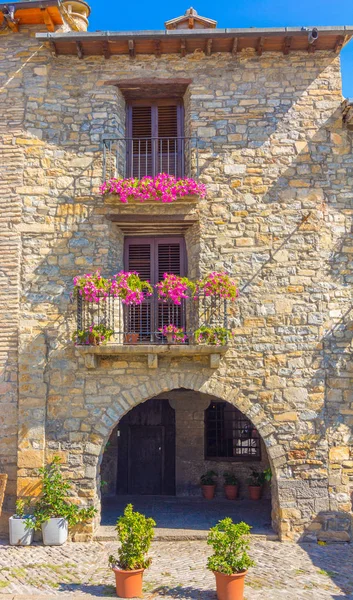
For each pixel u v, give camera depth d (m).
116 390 9.70
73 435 9.61
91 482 9.48
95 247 10.05
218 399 13.16
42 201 10.15
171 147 11.04
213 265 9.99
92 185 10.20
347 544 9.17
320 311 9.86
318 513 9.36
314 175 10.19
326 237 10.05
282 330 9.81
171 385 9.69
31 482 9.43
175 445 13.08
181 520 10.54
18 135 10.27
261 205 10.12
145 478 13.20
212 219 10.09
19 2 10.02
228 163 10.23
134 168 10.95
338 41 10.20
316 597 6.91
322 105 10.33
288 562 8.24
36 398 9.66
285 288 9.91
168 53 10.55
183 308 10.31
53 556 8.51
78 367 9.76
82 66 10.55
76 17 11.98
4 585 7.23
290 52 10.47
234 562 6.79
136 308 10.50
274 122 10.30
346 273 9.98
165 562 8.30
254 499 12.44
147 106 11.11
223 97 10.41
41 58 10.50
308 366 9.73
